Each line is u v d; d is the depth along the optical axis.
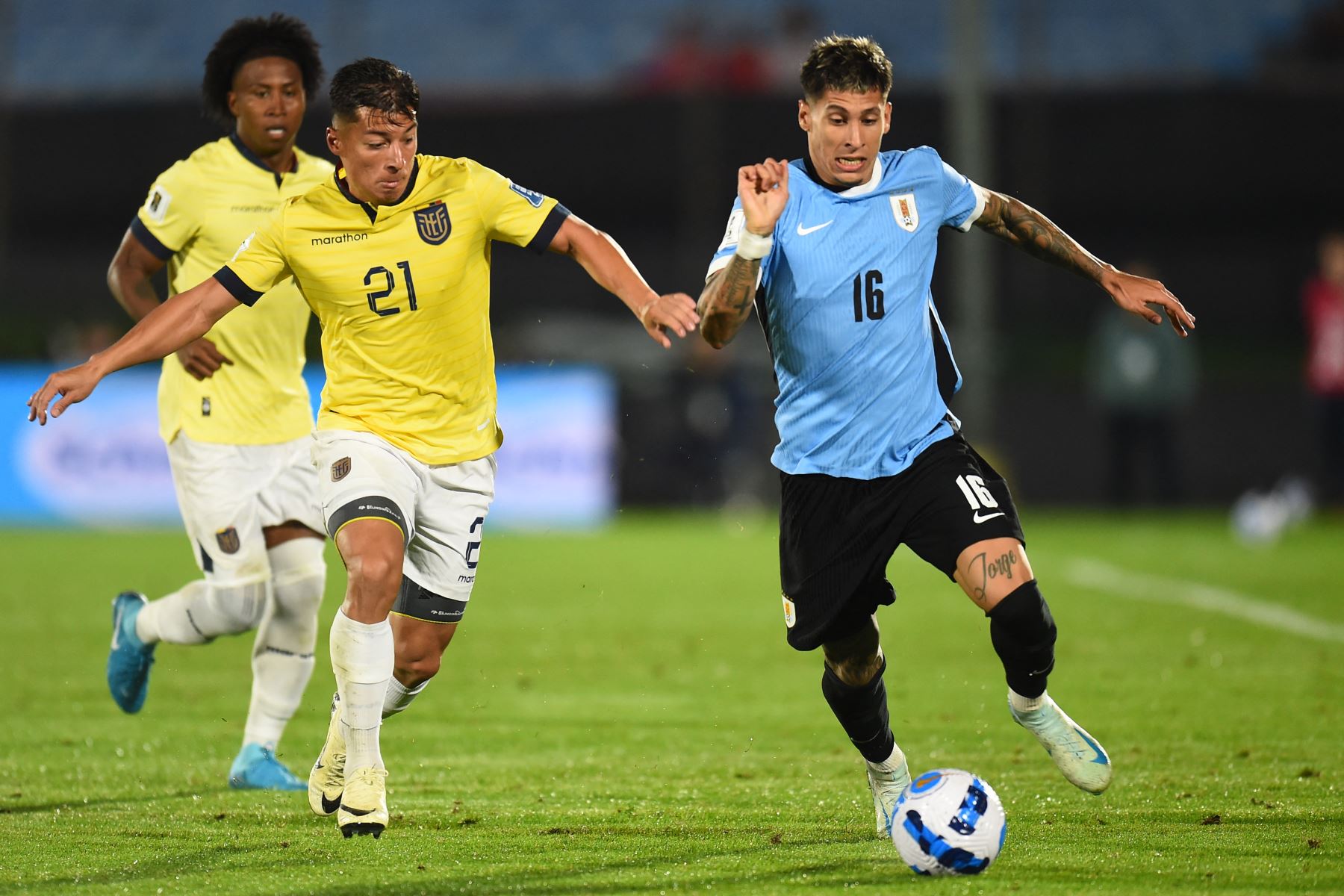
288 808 18.81
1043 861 15.69
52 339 75.94
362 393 17.62
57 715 25.72
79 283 82.75
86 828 17.61
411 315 17.38
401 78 16.83
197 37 107.31
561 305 82.44
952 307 85.38
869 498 16.86
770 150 85.19
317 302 17.59
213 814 18.44
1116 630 34.41
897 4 107.31
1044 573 46.19
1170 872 15.20
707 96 85.25
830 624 16.88
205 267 21.41
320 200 17.33
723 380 71.00
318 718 26.03
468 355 17.80
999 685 28.12
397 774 20.89
